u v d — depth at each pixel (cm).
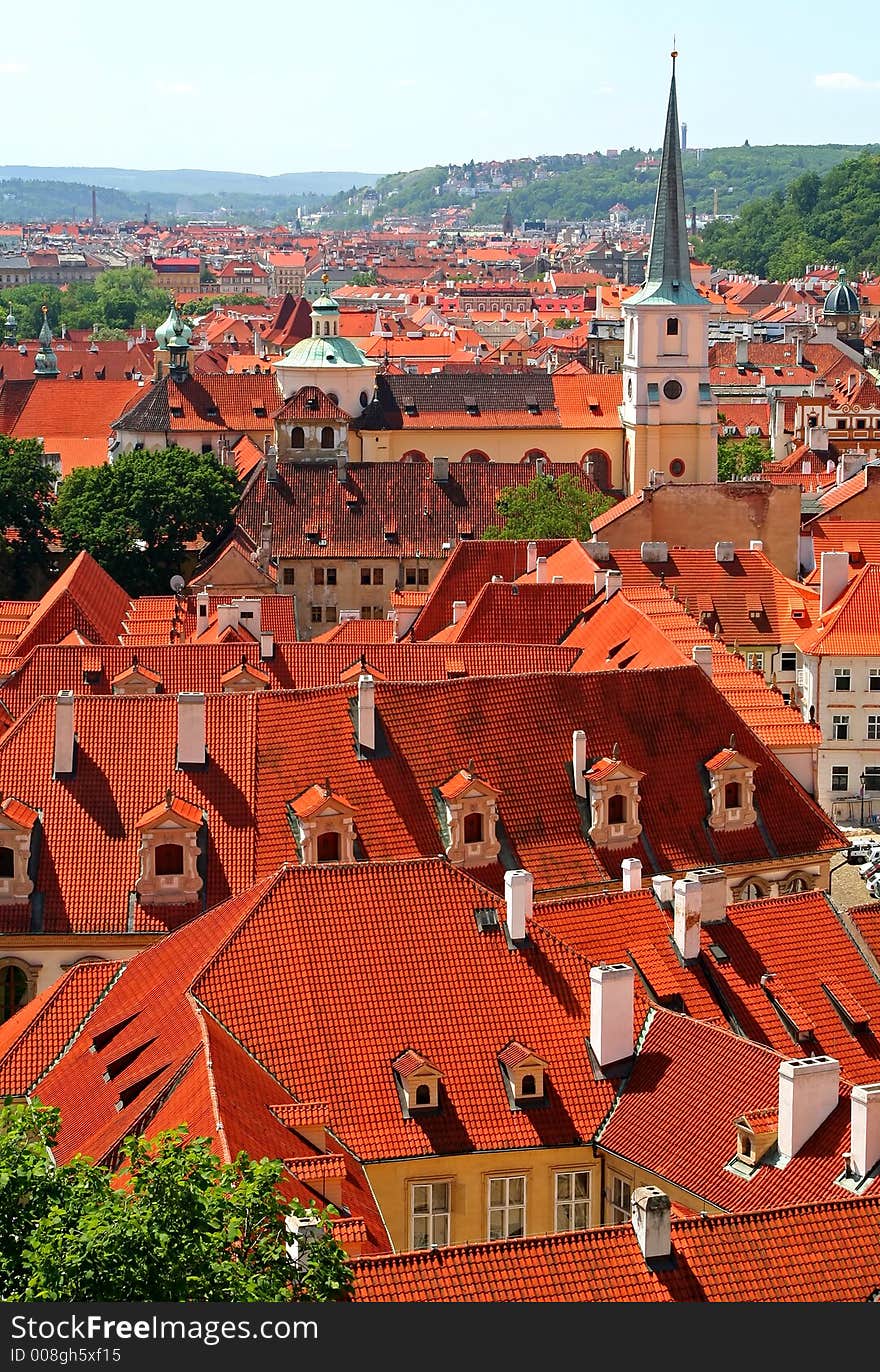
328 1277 7462
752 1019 11094
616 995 10450
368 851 13538
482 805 13750
